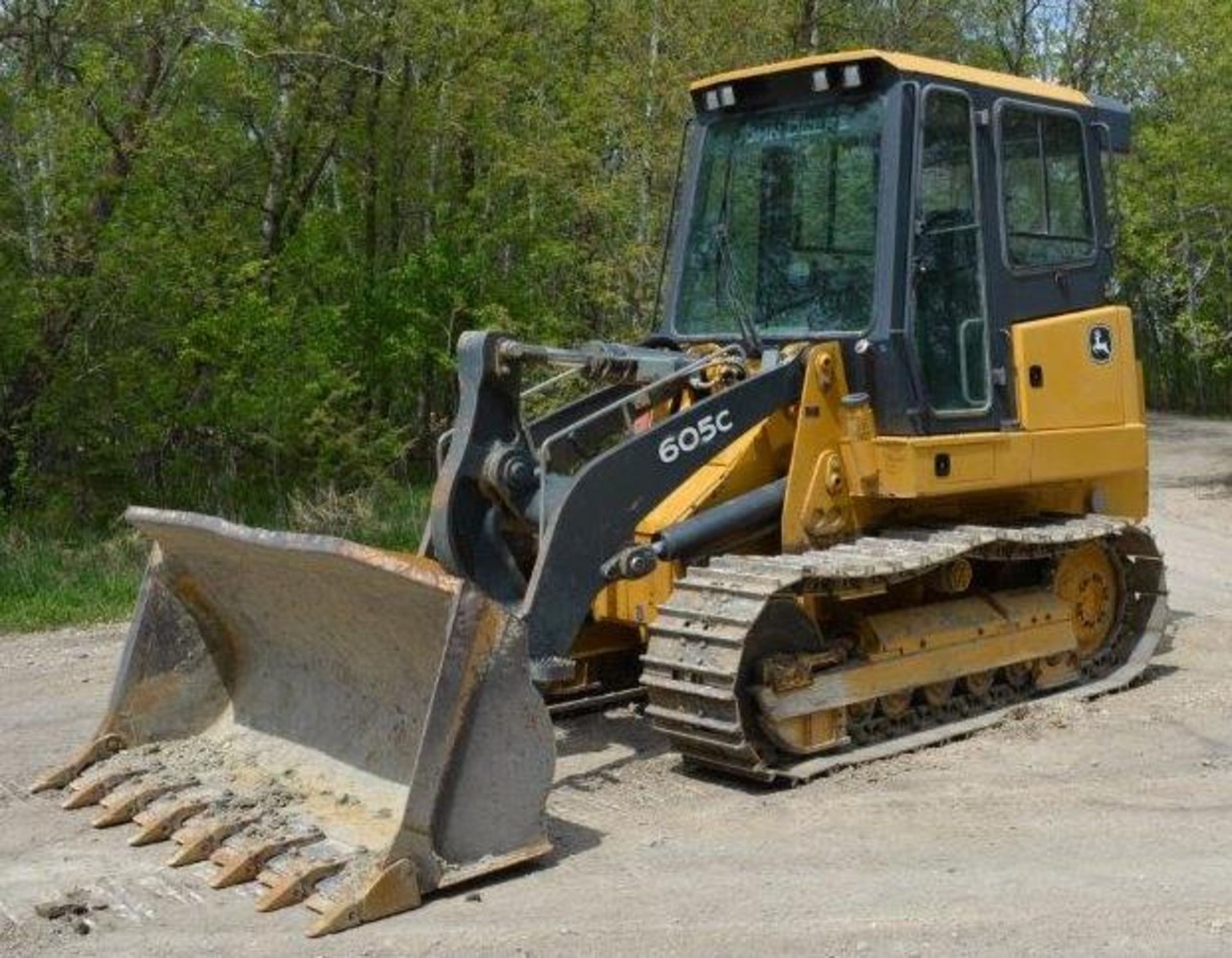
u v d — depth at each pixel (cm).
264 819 573
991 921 485
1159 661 905
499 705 539
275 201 1881
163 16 1630
